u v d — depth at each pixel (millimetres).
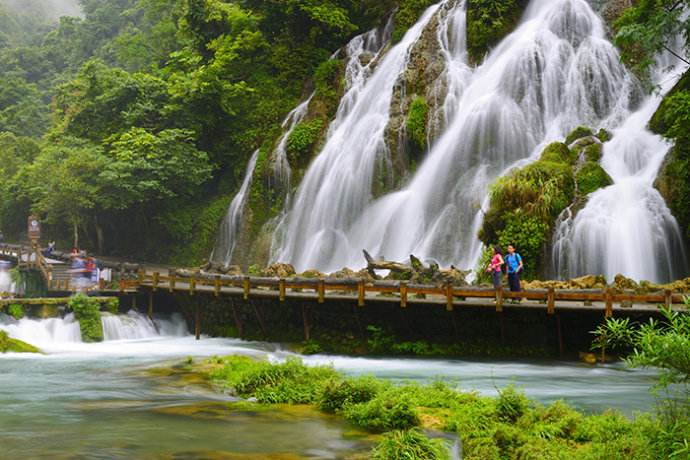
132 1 109375
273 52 57406
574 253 28875
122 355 24859
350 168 44625
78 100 58750
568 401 16344
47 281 37188
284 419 13922
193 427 13141
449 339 25188
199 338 31266
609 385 18719
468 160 38781
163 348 27188
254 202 50094
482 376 20344
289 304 28344
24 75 113000
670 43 38125
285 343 27734
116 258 55156
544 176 30562
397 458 10930
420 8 50875
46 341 28266
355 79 50188
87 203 48500
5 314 28891
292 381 16594
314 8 54125
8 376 19656
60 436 12289
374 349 25719
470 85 42250
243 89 53719
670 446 8969
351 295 26734
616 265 28312
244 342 29312
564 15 41938
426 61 45062
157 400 15961
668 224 28391
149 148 50125
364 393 14867
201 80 52844
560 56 40062
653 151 32094
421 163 41906
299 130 49344
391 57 48125
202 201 54656
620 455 10062
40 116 87625
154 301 34625
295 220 46781
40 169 50094
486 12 44125
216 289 30328
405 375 20594
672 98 25953
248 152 53375
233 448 11602
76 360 23250
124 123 53500
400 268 29844
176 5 72312
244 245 49500
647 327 9406
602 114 37938
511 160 37969
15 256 45281
